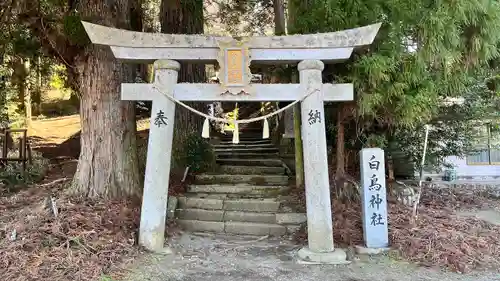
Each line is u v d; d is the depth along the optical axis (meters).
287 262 4.57
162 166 4.80
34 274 3.71
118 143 5.83
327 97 4.88
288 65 5.99
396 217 5.54
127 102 5.99
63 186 6.63
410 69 4.97
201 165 8.05
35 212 4.96
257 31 11.57
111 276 3.93
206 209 6.30
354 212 5.67
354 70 5.11
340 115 6.01
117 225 4.92
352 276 4.14
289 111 8.02
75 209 5.09
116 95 5.84
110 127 5.79
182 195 6.80
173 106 4.93
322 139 4.80
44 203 5.22
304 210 6.07
